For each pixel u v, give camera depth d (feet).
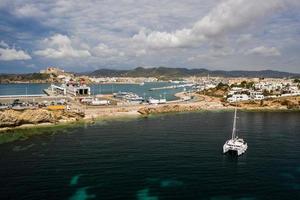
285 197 193.98
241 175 234.58
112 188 206.49
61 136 388.78
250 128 456.86
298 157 287.69
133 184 213.66
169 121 531.91
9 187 207.72
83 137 381.40
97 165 257.75
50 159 276.41
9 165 257.96
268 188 208.74
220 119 561.43
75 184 213.05
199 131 426.92
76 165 257.55
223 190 204.44
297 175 235.20
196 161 271.49
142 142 349.61
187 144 339.57
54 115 509.76
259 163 267.39
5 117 444.55
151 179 223.92
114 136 387.75
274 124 498.28
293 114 646.74
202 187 209.36
